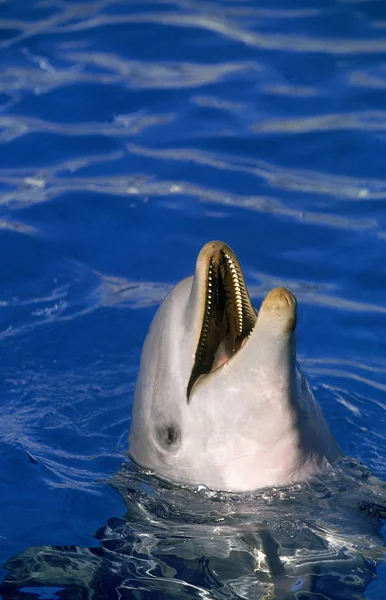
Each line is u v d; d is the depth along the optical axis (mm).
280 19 41375
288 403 15555
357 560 15703
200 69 37688
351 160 31656
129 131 33844
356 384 22500
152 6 42906
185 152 32469
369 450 19922
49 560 16406
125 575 15891
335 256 27250
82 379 22844
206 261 15367
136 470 17547
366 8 41656
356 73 36719
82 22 41625
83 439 20406
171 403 16344
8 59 38719
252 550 15922
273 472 16188
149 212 29344
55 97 35875
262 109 34781
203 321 15703
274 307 14586
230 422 15852
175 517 16719
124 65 38062
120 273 26984
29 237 28375
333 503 16531
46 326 24812
